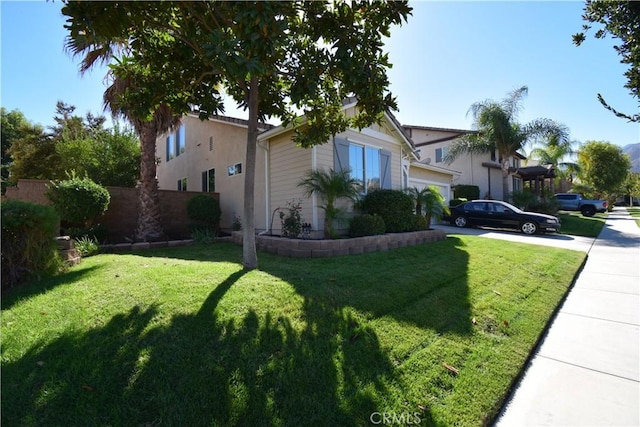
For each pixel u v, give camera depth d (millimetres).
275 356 2625
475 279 5207
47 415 2012
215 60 3295
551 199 19625
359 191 8328
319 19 4363
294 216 8148
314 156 8414
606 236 12297
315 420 2084
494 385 2613
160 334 2828
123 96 4848
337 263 5668
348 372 2535
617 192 33281
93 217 8609
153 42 4543
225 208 12898
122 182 13914
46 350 2623
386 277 4754
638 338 3604
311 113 5969
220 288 3857
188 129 16469
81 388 2215
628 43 2553
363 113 5852
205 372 2389
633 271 6777
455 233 12398
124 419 2000
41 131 19250
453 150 20828
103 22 3217
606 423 2256
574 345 3463
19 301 3674
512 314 4031
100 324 3018
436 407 2301
